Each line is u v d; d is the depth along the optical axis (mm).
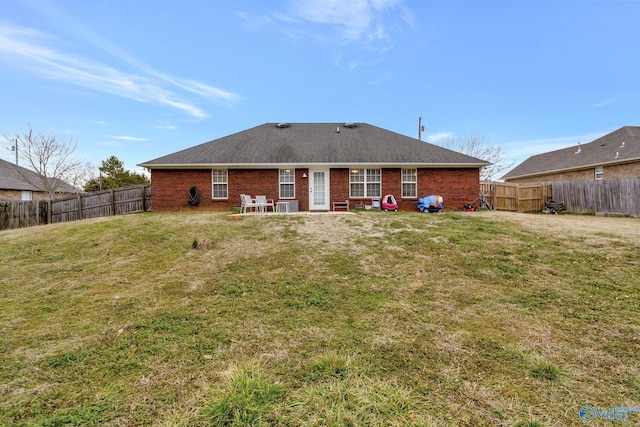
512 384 2271
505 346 2811
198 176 13695
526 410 2002
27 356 2699
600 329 3111
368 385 2248
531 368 2459
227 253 6148
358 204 13930
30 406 2066
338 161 13359
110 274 5109
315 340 2949
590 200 13758
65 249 6637
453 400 2098
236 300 3990
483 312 3564
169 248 6555
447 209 13961
